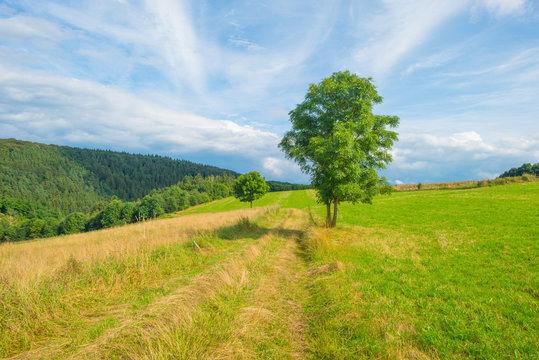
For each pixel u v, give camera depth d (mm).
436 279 7898
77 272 7480
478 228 15961
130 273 8055
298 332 5320
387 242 13867
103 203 132625
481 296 6516
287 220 29000
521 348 4309
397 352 4227
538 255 9781
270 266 9773
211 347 4426
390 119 17891
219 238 14531
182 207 101875
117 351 4445
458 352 4352
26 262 8672
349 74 17562
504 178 50844
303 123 18141
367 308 5988
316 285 7918
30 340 4824
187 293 6910
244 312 5789
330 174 16094
